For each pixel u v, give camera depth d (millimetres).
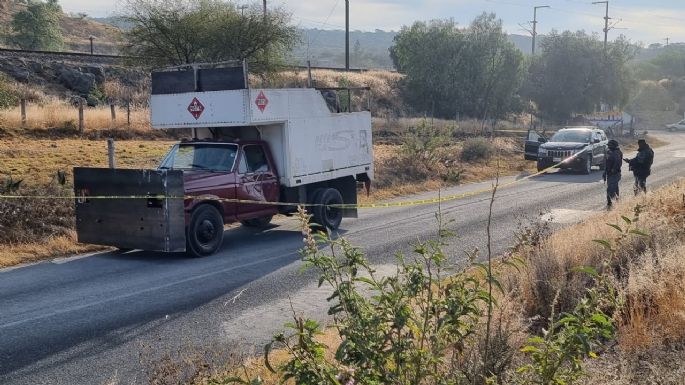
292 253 12086
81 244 12633
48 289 9531
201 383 5160
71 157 20359
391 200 20703
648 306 6207
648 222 9195
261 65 31969
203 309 8469
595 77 71625
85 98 37156
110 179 11594
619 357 4840
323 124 14539
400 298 3471
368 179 16250
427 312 3574
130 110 32125
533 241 7840
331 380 3334
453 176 25359
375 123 41281
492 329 4816
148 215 11242
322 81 51156
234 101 12664
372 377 3434
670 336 5637
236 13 30594
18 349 6992
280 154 13602
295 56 33375
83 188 11984
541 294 6844
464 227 14617
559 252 7828
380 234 14008
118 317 8125
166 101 13492
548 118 72562
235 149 12922
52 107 28156
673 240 8336
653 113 120312
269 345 3447
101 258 11781
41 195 14086
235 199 12586
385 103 55719
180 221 11242
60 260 11625
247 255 11961
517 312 5957
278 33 31203
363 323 3412
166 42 29500
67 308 8523
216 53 30500
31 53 39562
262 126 13578
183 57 30047
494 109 59781
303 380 3354
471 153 31422
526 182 25078
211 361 5891
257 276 10273
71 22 109875
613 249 4145
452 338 3787
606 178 16531
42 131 25391
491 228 14336
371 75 61156
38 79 36438
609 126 54406
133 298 9008
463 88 57906
